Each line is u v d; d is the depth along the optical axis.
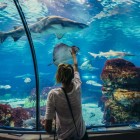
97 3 3.42
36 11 3.59
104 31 3.46
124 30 3.41
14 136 3.12
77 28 3.49
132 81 3.35
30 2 3.58
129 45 3.42
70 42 3.55
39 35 3.60
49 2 3.53
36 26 3.61
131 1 3.35
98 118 3.39
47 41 3.60
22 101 3.67
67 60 3.53
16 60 3.74
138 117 3.31
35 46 3.62
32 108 3.57
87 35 3.49
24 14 3.59
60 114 2.05
